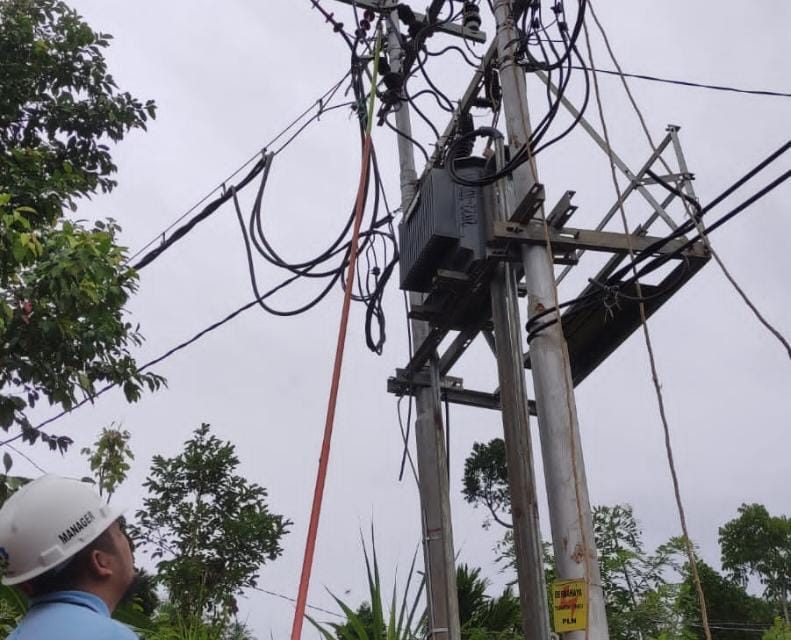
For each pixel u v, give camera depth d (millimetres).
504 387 5844
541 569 5395
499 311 6047
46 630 2137
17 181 8391
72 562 2328
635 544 15359
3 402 7355
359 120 7844
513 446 5684
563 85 5734
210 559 12625
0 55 9648
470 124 7055
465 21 7793
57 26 10086
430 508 6902
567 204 5633
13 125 9922
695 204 5949
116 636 2143
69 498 2395
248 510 13039
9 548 2316
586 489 5004
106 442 10648
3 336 7219
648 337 3906
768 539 32688
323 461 3332
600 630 4688
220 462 13203
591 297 6004
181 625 5602
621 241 5906
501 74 6145
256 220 8078
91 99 10109
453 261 6367
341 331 3775
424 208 6457
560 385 5223
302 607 2875
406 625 4742
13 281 7102
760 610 28516
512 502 5582
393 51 7828
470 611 8047
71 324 7504
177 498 13117
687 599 13125
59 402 7543
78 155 10031
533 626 5270
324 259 7797
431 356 7238
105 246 7168
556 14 5789
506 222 5695
